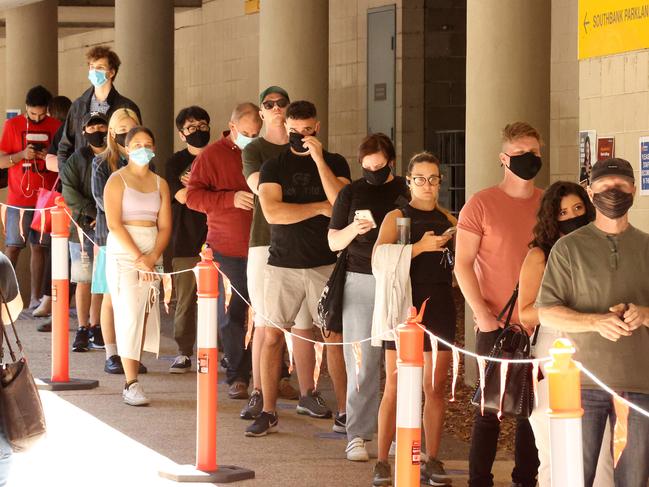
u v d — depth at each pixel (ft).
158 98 87.97
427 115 90.68
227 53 106.22
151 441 42.78
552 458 23.06
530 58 50.65
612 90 46.75
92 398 50.34
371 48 92.73
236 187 50.49
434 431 37.42
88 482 37.17
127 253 48.60
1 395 27.32
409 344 29.04
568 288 28.48
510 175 34.55
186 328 56.03
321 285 43.96
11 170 72.90
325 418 46.68
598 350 28.07
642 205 45.50
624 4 45.88
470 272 34.27
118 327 48.98
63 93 136.15
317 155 42.63
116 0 88.63
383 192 39.34
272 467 39.27
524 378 31.32
